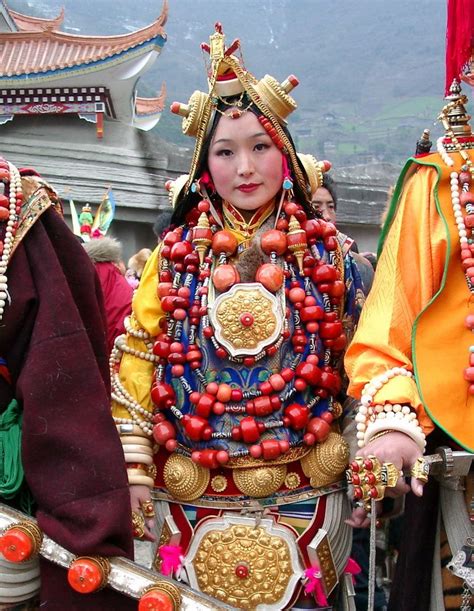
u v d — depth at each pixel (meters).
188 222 2.13
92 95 11.47
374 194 12.38
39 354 1.55
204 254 2.03
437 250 1.82
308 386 1.97
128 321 2.10
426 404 1.72
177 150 12.48
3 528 1.56
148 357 2.07
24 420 1.53
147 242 12.64
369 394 1.74
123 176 11.99
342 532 2.01
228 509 1.97
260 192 2.03
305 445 1.97
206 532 1.97
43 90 11.40
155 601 1.46
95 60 11.03
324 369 1.98
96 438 1.54
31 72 11.11
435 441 1.89
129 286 3.10
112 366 2.11
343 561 2.02
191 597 1.49
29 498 1.67
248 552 1.93
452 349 1.79
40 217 1.68
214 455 1.92
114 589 1.54
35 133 11.77
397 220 1.91
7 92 11.38
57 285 1.59
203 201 2.06
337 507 2.00
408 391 1.72
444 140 1.92
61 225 1.70
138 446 2.02
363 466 1.63
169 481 2.00
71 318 1.58
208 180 2.09
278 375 1.92
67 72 11.13
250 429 1.90
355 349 1.85
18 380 1.56
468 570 1.76
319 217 2.14
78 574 1.48
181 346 1.98
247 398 1.93
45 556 1.55
